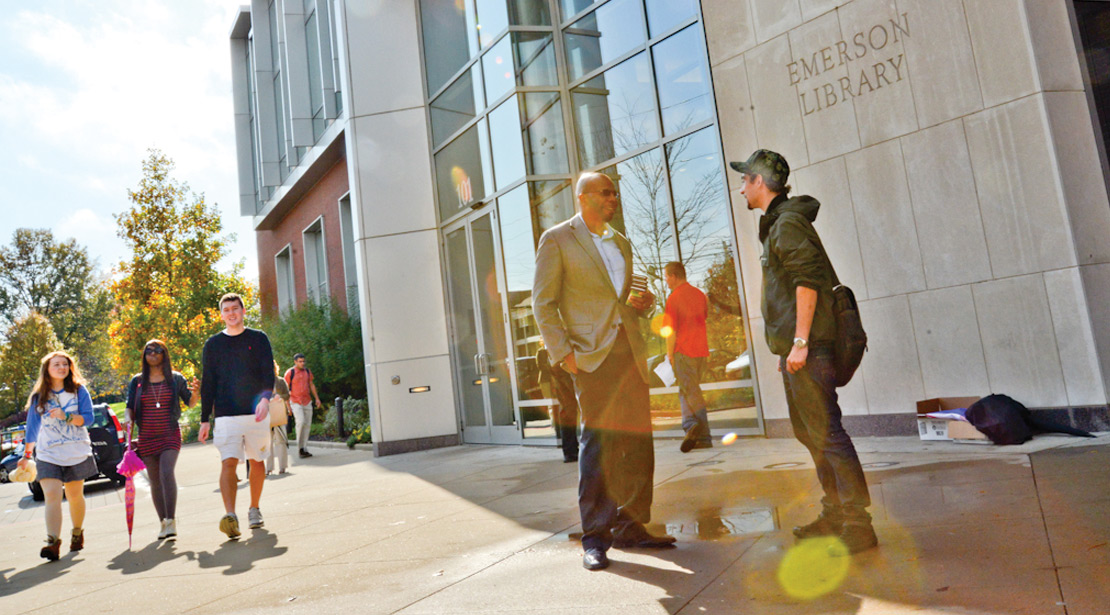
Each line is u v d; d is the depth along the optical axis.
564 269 3.98
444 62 11.88
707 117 8.35
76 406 6.23
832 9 7.19
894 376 6.87
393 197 12.22
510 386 10.53
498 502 6.02
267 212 23.38
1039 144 6.04
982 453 5.39
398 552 4.61
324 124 18.28
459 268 11.72
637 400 3.96
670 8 8.77
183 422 30.84
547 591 3.36
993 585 2.64
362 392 17.94
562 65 10.30
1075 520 3.29
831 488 3.63
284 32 19.03
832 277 3.50
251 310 31.17
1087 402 5.80
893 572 2.94
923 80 6.64
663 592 3.11
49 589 4.79
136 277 30.94
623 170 9.42
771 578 3.10
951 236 6.50
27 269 68.94
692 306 7.76
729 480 5.62
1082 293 5.82
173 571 4.88
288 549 5.14
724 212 8.22
